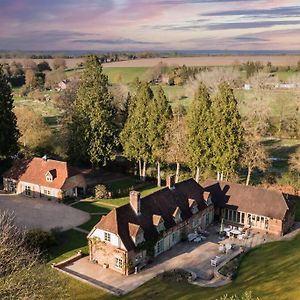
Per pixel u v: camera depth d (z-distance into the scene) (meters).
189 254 50.34
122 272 45.31
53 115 138.75
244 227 59.44
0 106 78.00
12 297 27.20
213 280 43.72
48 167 71.56
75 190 70.38
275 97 117.12
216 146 70.00
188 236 54.28
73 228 57.12
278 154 95.38
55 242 51.44
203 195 59.84
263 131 96.94
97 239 46.72
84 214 62.78
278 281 41.16
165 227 50.53
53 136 91.88
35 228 54.28
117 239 45.12
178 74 186.88
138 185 77.88
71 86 110.06
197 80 138.25
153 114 75.12
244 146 71.44
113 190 74.50
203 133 71.19
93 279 44.00
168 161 77.94
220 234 56.06
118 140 81.50
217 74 135.25
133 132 77.06
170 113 77.06
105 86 85.56
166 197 53.94
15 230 45.31
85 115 79.19
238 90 131.25
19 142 91.56
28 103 166.38
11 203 67.50
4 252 31.58
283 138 112.00
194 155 72.19
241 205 60.12
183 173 80.31
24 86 199.62
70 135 82.12
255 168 82.56
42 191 70.19
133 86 168.00
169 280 43.44
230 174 71.94
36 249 45.34
